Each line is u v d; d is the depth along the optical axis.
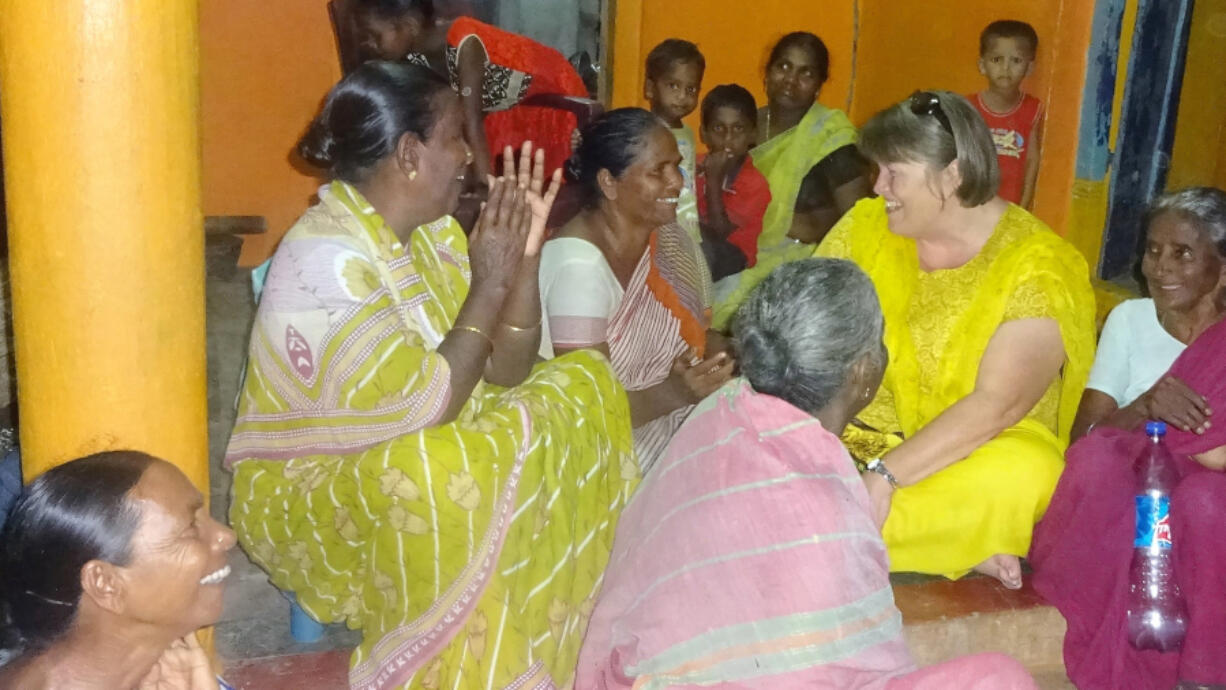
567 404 2.64
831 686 2.00
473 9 6.32
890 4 6.59
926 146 2.93
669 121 5.46
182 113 2.24
